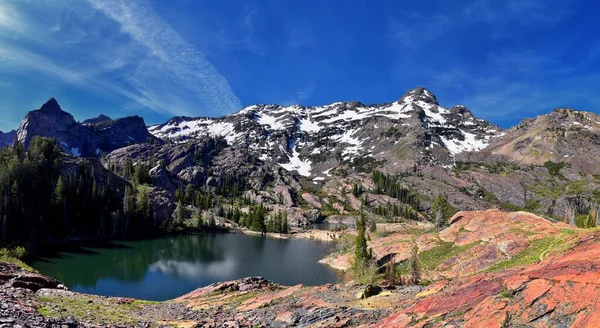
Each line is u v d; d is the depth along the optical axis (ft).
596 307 58.13
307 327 108.58
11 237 426.10
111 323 98.84
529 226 225.76
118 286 294.87
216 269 376.89
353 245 468.34
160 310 150.92
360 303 130.31
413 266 234.17
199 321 123.13
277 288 219.41
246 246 540.11
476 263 213.05
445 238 280.72
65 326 81.41
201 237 613.52
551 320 62.03
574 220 447.83
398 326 85.10
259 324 118.83
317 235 654.94
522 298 69.72
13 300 95.45
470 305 78.07
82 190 568.00
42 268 342.03
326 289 164.25
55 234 490.49
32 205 477.77
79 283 297.53
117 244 506.89
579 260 77.20
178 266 386.52
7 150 583.99
